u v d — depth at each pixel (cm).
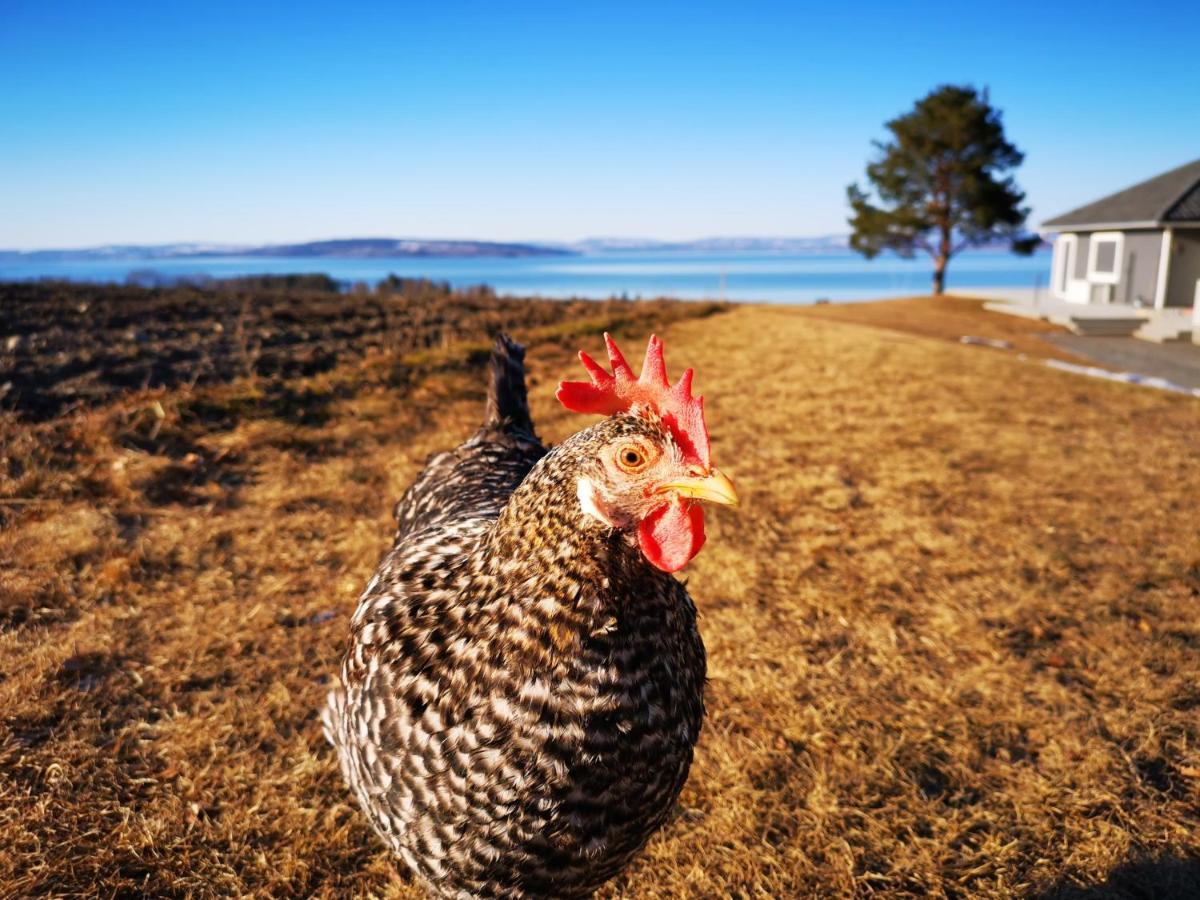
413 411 184
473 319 353
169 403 166
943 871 67
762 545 123
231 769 73
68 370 201
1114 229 612
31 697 79
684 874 66
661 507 41
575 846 42
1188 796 74
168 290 425
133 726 76
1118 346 447
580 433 43
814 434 186
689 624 48
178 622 95
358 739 45
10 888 60
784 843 69
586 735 41
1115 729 82
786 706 85
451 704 42
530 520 42
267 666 87
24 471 130
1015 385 252
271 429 161
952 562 119
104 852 64
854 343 334
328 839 67
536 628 41
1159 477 160
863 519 135
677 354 297
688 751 46
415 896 63
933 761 78
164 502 128
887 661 94
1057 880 66
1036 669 93
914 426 195
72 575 103
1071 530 132
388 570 52
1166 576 115
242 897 62
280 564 110
